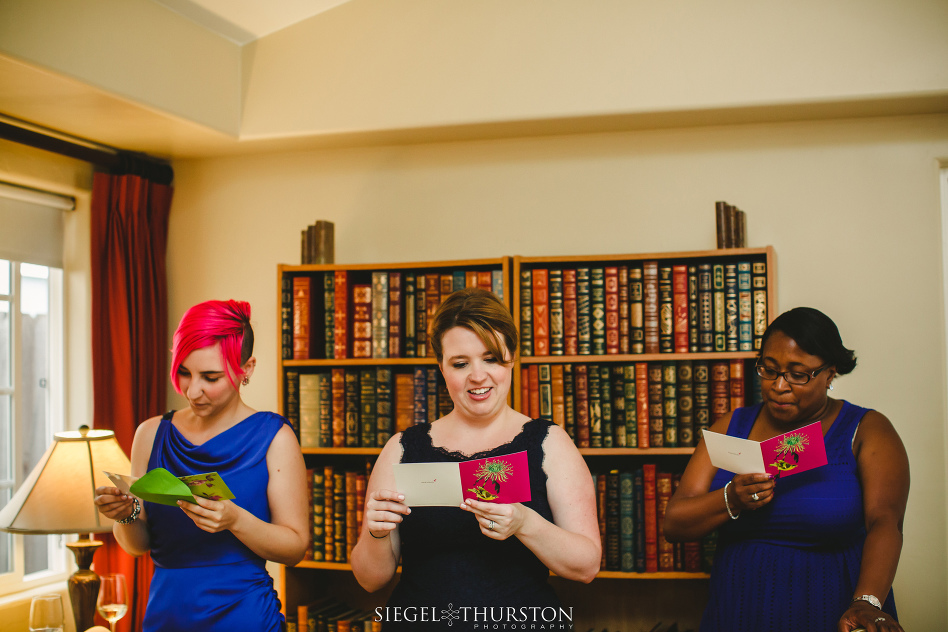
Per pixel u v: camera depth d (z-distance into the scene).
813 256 2.82
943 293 2.73
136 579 3.02
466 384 1.58
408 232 3.18
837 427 1.77
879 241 2.78
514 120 2.82
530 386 2.66
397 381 2.80
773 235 2.86
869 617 1.43
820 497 1.70
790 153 2.86
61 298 3.17
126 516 1.78
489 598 1.49
